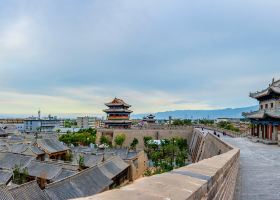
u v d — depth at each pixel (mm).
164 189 4570
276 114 57812
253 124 78812
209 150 60781
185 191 4746
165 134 128375
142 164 84562
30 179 57844
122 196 3830
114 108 145875
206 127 124250
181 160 78625
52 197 39031
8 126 178125
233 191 17266
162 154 91125
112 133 134250
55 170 57781
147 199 3871
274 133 59812
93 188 47906
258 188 18906
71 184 44688
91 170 53719
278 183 20406
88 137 127312
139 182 4863
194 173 6926
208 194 6430
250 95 78125
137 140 120938
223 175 10320
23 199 35156
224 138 75312
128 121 144000
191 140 120000
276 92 59625
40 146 85500
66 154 88750
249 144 57562
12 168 58281
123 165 69312
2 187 34062
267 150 45469
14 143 97375
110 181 54656
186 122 197000
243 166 28547
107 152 84375
